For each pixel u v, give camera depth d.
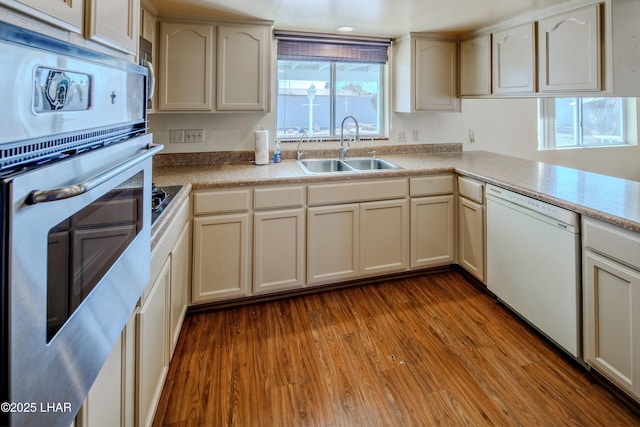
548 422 1.48
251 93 2.63
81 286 0.65
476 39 2.96
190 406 1.58
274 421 1.51
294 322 2.28
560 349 1.94
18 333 0.47
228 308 2.46
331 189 2.54
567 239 1.77
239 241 2.37
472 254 2.70
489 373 1.77
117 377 0.99
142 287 1.02
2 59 0.44
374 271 2.73
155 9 2.31
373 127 3.40
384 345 2.02
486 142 3.68
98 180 0.64
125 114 0.91
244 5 2.29
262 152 2.83
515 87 2.63
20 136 0.48
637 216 1.48
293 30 2.89
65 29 0.64
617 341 1.53
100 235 0.74
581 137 4.35
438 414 1.53
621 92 2.03
